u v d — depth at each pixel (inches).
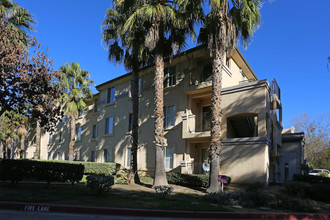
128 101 946.7
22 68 471.8
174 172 657.6
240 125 688.4
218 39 513.3
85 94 1083.3
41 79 490.0
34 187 462.6
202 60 758.5
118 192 453.1
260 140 566.9
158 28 561.3
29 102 495.5
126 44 663.8
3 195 367.2
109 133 1020.5
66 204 326.0
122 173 649.0
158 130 563.2
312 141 1627.7
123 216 299.0
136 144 665.6
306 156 1641.2
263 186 523.8
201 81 748.6
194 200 413.7
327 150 1560.0
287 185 511.8
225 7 503.5
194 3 542.0
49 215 292.5
